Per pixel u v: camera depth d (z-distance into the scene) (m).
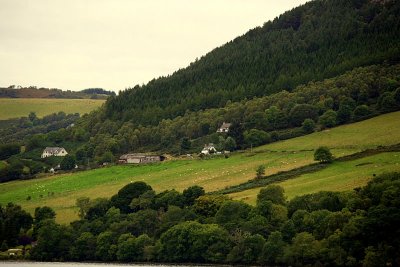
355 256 188.00
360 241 189.38
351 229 190.25
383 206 191.50
